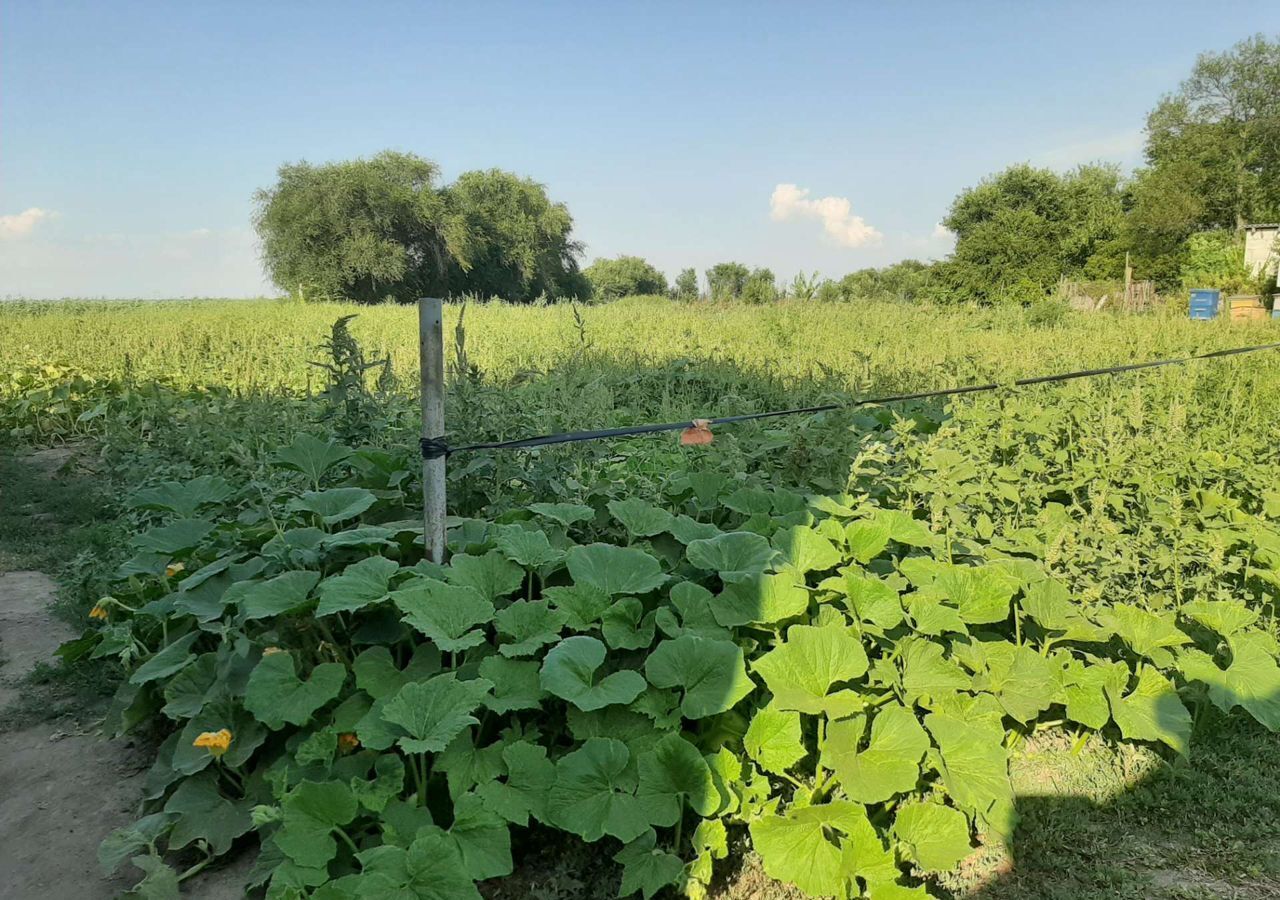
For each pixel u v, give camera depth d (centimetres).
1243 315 1933
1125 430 636
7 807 331
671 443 669
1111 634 355
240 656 329
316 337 1623
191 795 305
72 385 1092
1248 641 361
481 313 2327
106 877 291
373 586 327
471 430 487
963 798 279
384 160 5656
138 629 395
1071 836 297
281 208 5422
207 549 413
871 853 260
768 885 274
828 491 492
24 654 467
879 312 2169
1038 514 480
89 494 766
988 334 1628
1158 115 4788
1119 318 1862
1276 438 655
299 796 268
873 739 291
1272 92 4334
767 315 2017
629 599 337
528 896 274
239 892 280
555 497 486
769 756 289
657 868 261
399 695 282
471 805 268
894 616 324
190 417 792
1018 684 323
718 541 366
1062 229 4750
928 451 484
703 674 300
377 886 242
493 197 6431
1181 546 438
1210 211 4419
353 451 484
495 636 344
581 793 276
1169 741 319
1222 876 278
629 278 9475
